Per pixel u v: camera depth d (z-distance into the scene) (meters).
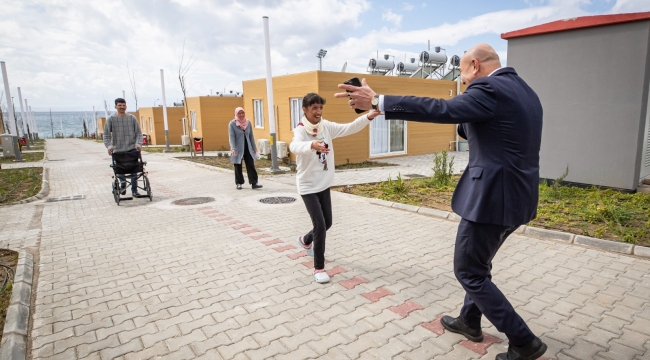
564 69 8.22
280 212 7.20
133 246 5.35
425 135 17.38
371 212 7.12
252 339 3.03
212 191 9.51
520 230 5.64
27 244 5.52
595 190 7.83
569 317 3.28
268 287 3.96
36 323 3.32
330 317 3.34
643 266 4.32
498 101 2.24
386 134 15.90
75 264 4.70
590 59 7.86
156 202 8.30
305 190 3.91
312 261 4.66
